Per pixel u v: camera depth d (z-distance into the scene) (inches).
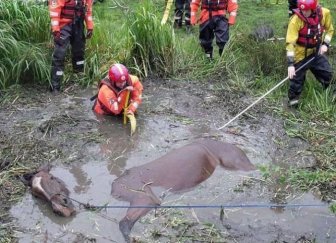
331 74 288.4
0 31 300.7
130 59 328.5
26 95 295.7
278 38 368.2
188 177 219.0
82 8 299.3
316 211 208.7
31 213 201.5
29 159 235.3
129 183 215.2
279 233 195.9
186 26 402.3
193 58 338.6
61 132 257.0
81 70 317.4
